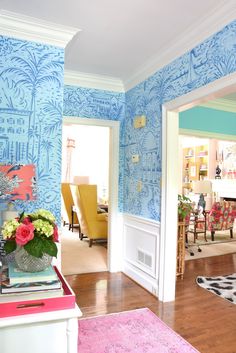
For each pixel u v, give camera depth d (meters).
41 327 1.31
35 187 1.98
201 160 9.07
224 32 2.25
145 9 2.23
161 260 3.02
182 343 2.20
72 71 3.55
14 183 1.90
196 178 9.06
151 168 3.27
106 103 3.85
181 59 2.78
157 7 2.21
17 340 1.28
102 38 2.70
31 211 2.31
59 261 2.35
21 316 1.28
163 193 3.01
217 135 4.77
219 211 5.78
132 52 3.01
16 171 1.92
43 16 2.28
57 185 2.39
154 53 3.02
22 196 1.92
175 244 3.02
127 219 3.80
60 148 2.40
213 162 8.57
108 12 2.27
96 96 3.79
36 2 2.12
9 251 1.43
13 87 2.27
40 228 1.42
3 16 2.21
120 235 3.94
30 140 2.31
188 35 2.59
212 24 2.33
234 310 2.77
